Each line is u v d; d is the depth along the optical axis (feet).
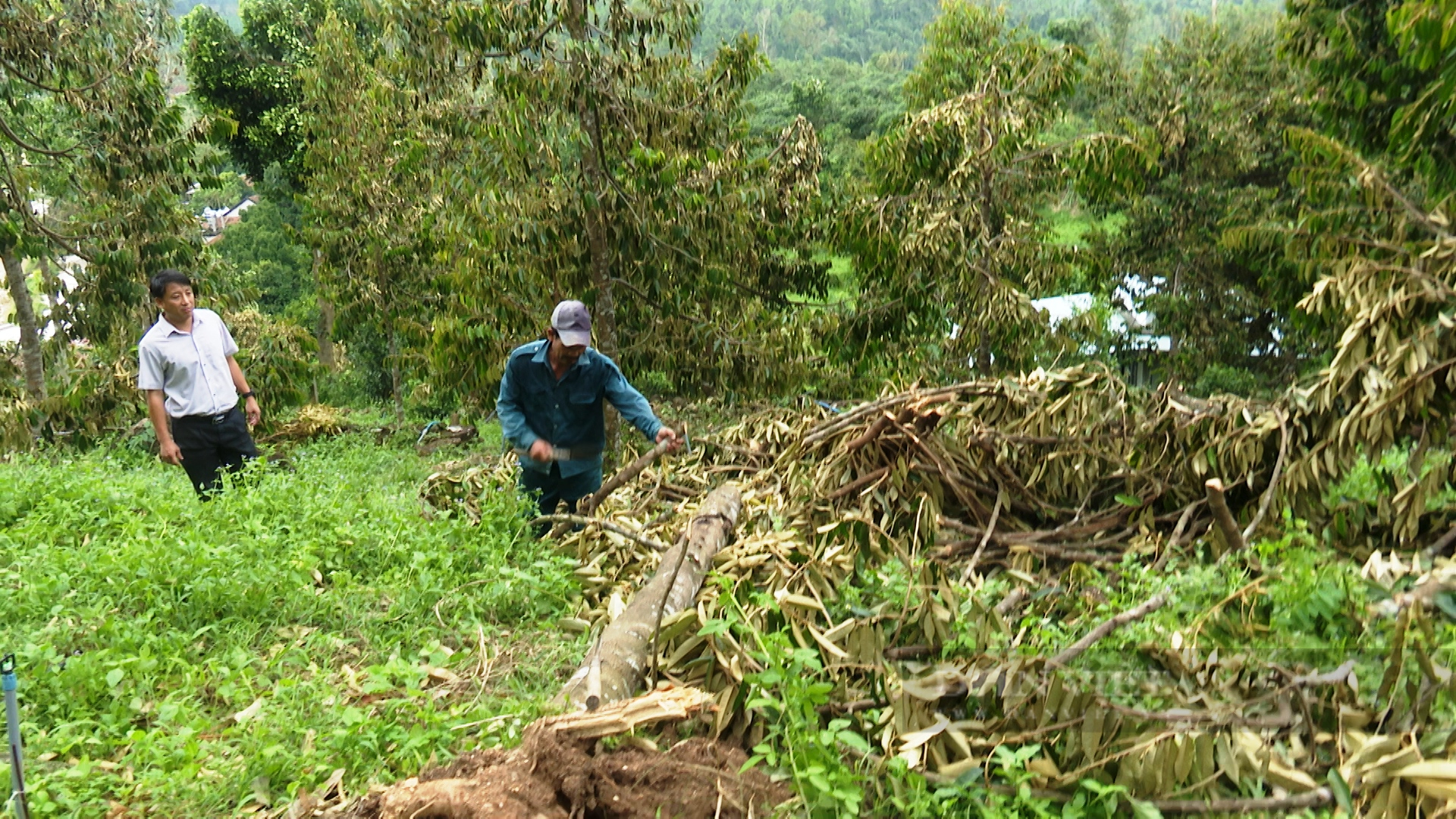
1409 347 14.88
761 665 10.80
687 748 9.68
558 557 16.15
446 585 14.84
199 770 9.41
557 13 28.99
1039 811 9.10
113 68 43.16
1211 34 68.44
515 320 31.32
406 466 37.17
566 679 12.06
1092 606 13.16
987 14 50.62
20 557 15.15
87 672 10.98
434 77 30.60
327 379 90.84
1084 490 17.33
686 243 31.48
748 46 30.91
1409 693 10.11
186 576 13.94
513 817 8.05
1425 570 13.09
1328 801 9.32
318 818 8.62
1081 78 38.70
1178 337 62.80
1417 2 24.64
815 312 38.73
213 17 92.32
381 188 55.98
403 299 58.80
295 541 15.90
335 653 12.95
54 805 8.68
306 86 59.67
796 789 9.23
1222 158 62.34
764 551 13.80
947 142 37.04
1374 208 28.94
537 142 28.96
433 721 9.93
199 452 20.39
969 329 38.45
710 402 37.04
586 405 18.47
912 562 13.52
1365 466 17.46
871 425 17.35
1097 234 66.54
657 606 12.52
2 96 41.83
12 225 42.32
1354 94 37.76
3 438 39.14
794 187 38.04
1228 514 14.06
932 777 9.63
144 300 46.24
